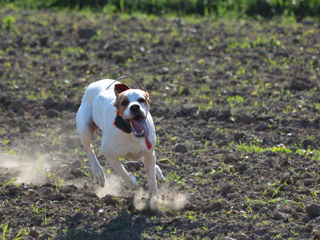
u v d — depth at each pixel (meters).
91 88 9.55
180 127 12.55
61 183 9.67
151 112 13.57
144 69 16.81
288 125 12.19
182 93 14.78
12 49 19.08
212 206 8.50
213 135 11.94
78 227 8.15
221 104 13.81
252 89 14.60
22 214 8.59
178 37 19.91
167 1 25.11
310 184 9.18
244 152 10.79
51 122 13.36
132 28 21.36
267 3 23.27
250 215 8.16
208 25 21.61
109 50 18.77
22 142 12.10
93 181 9.91
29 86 15.80
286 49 17.80
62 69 17.12
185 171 10.09
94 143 11.73
